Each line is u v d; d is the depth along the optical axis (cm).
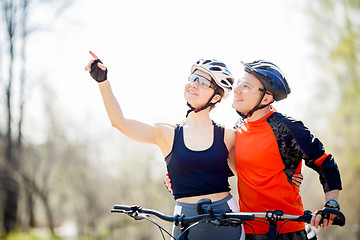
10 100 2447
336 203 305
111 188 2639
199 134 343
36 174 2597
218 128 351
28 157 2528
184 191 333
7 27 2458
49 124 2578
